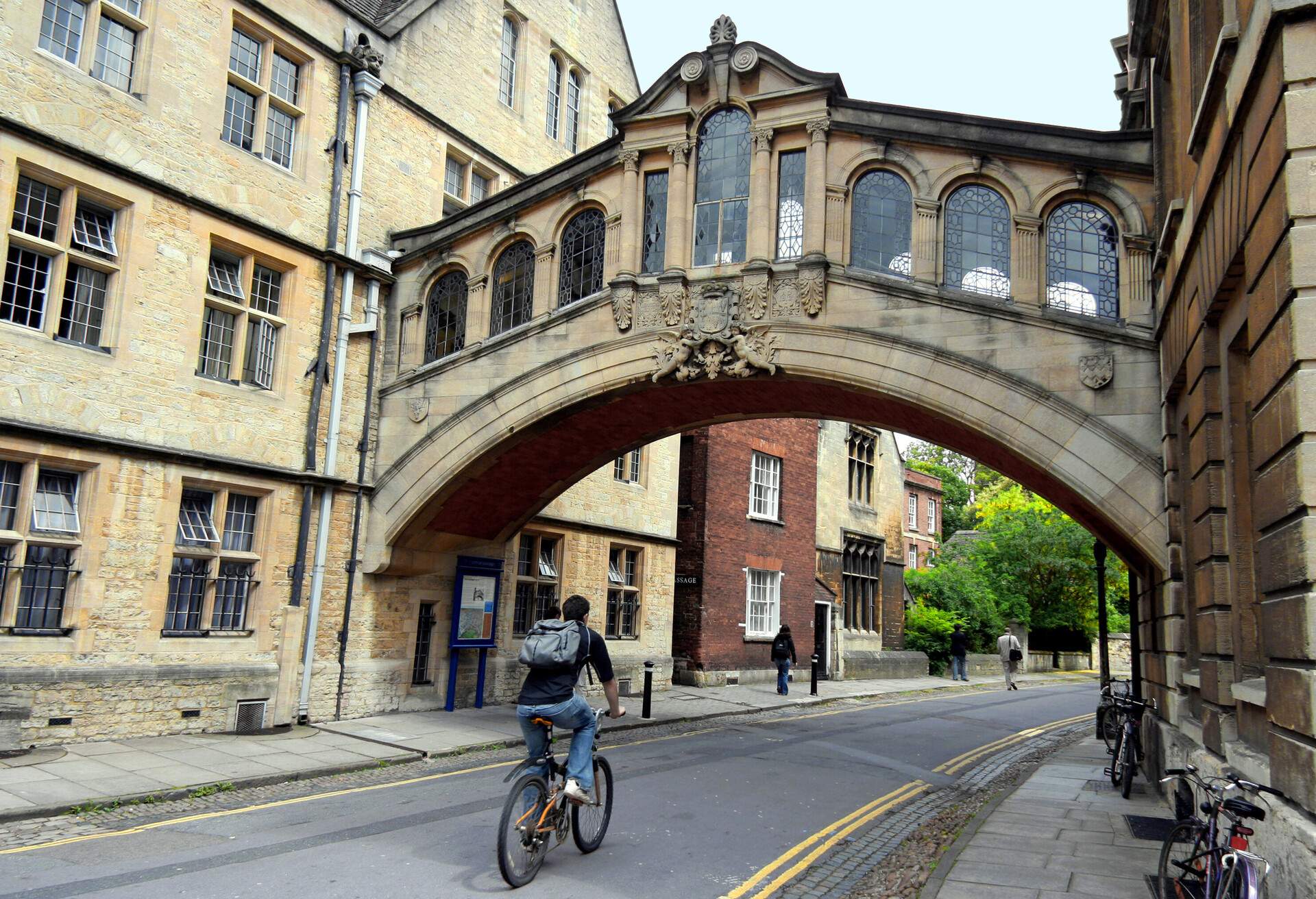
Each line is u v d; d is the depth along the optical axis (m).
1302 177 4.79
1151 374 10.46
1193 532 8.31
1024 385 10.96
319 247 14.05
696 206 13.10
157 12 12.13
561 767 6.75
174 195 12.07
